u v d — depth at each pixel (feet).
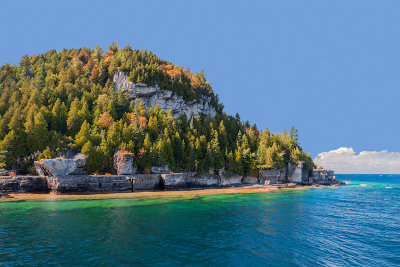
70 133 245.86
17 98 269.03
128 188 212.84
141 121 285.64
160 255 60.90
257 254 63.26
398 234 86.28
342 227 95.25
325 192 247.50
